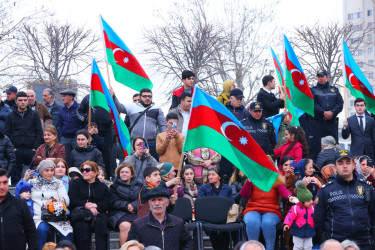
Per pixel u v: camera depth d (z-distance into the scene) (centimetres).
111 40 2573
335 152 2425
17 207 1792
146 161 2319
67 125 2705
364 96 2811
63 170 2197
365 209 1889
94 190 2127
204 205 2223
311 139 2809
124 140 2422
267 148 2480
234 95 2595
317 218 1931
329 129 2798
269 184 1870
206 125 1864
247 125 2478
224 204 2230
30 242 1811
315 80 6950
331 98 2791
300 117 2888
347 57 2806
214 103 1873
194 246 2156
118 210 2136
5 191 1759
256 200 2180
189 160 2422
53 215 2036
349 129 2764
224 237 2239
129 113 2628
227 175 2509
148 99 2616
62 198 2083
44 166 2086
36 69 6719
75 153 2442
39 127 2686
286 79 2644
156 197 1722
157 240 1727
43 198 2073
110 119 2673
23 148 2656
